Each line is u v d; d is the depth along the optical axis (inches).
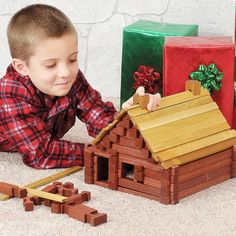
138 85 75.6
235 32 78.4
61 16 61.2
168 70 69.2
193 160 55.6
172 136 55.0
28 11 61.4
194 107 58.6
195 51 68.2
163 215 52.7
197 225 51.2
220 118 60.2
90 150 58.2
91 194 56.7
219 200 55.6
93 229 50.4
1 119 62.4
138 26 79.7
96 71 90.7
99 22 88.5
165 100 56.8
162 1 86.4
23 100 61.7
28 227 50.8
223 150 59.0
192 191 56.6
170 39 72.5
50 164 62.2
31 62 60.5
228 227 50.9
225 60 68.6
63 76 59.9
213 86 68.4
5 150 67.2
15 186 56.2
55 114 64.1
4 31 91.0
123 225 51.1
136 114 53.7
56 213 53.1
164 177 53.7
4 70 93.0
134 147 54.9
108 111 67.8
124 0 87.3
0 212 53.2
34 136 61.7
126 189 56.8
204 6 85.4
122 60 79.0
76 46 60.9
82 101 66.9
